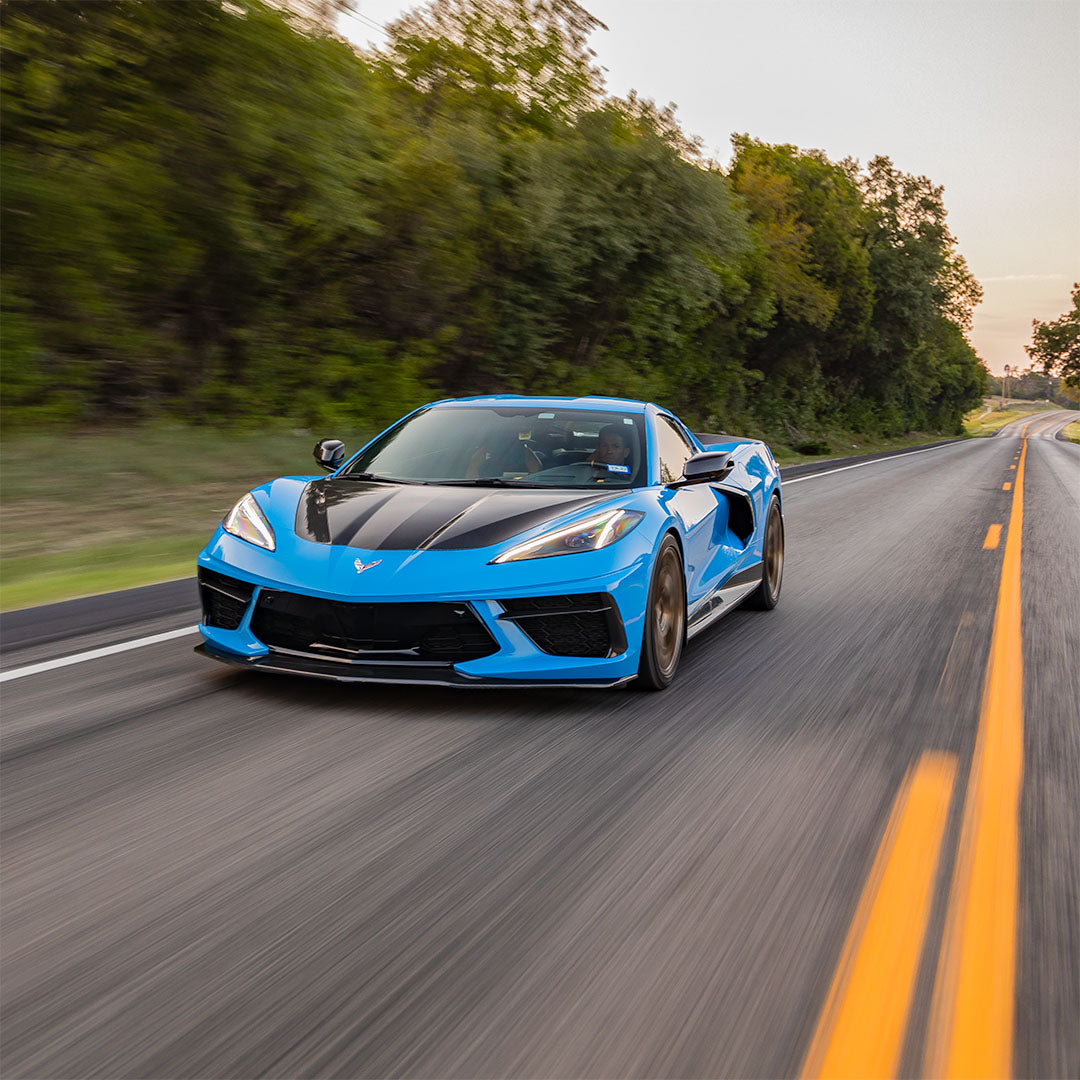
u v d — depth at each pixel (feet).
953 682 15.48
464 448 16.93
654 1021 6.28
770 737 12.46
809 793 10.54
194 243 47.03
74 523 29.66
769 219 127.85
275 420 51.57
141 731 12.01
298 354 57.57
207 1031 6.06
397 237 61.00
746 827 9.58
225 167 43.39
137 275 46.80
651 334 92.22
